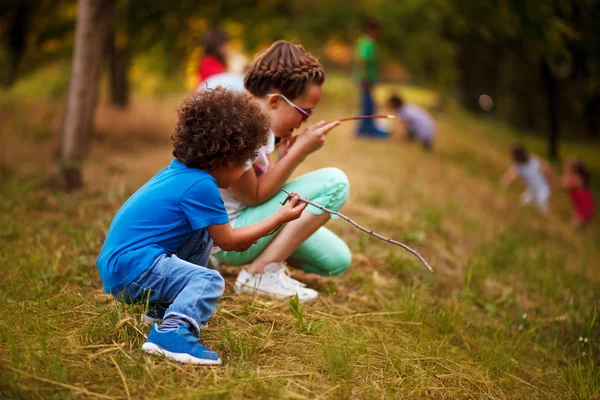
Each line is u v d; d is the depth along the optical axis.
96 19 5.54
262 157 3.24
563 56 9.12
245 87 3.30
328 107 14.05
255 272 3.41
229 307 3.21
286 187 3.39
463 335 3.60
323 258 3.60
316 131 3.25
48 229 4.39
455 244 5.64
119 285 2.62
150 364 2.53
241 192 3.20
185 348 2.56
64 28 9.99
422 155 10.59
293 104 3.21
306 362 2.79
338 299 3.69
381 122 12.07
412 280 4.30
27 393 2.28
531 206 9.76
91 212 4.90
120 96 10.25
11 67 10.52
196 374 2.51
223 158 2.63
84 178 5.90
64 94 11.37
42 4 10.09
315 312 3.37
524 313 4.20
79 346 2.64
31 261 3.57
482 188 9.71
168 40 9.30
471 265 4.82
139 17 8.76
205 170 2.67
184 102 2.68
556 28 8.25
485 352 3.39
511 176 10.24
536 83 23.16
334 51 18.64
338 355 2.82
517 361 3.46
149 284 2.59
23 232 4.22
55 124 8.58
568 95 20.08
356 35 13.95
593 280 5.66
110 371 2.49
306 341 2.97
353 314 3.49
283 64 3.19
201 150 2.59
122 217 2.64
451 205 7.07
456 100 24.53
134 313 2.88
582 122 25.89
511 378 3.21
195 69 10.08
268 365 2.71
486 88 24.86
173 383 2.40
